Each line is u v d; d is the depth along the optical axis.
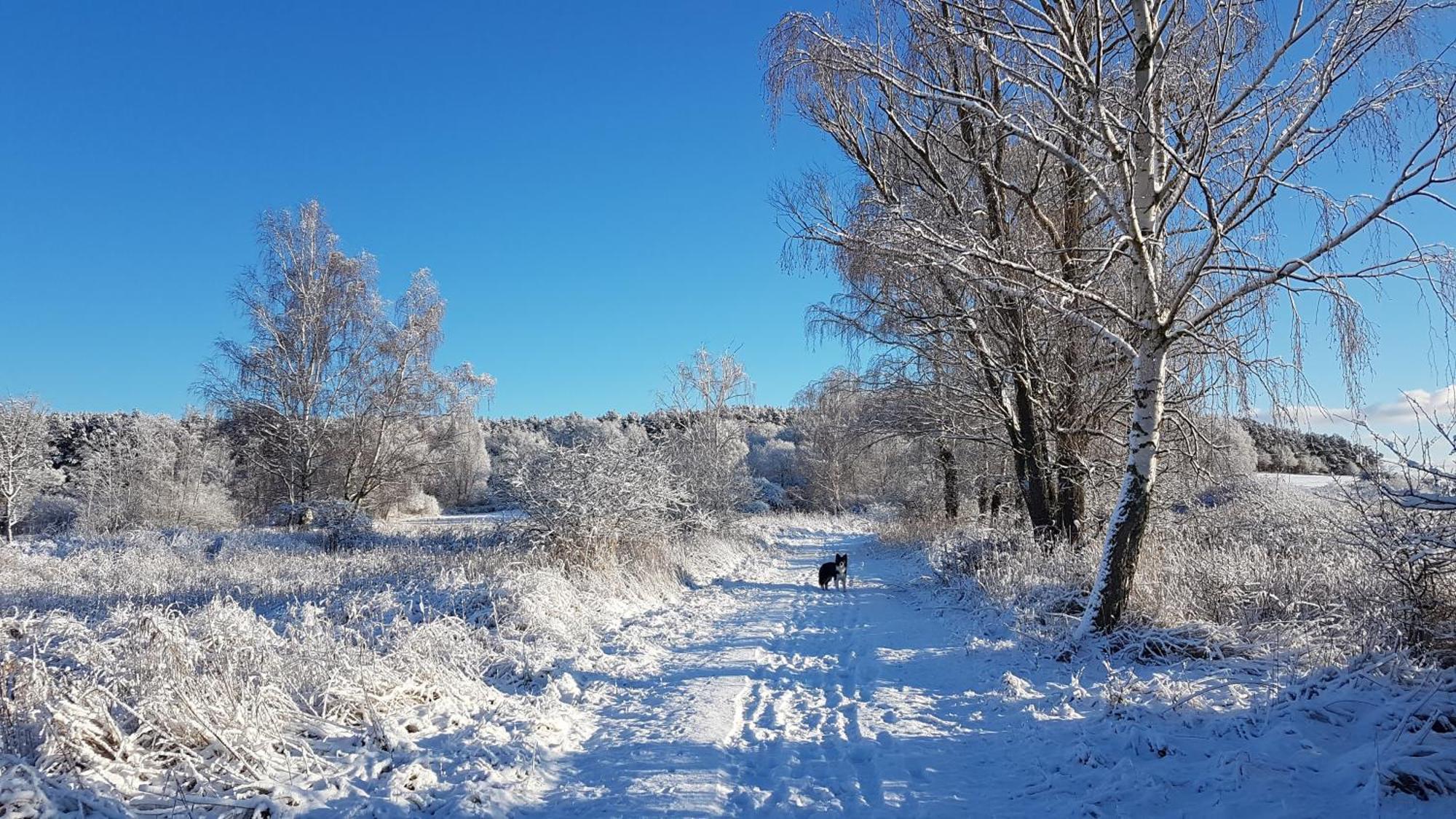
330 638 6.70
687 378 33.34
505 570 11.22
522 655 7.82
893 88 10.54
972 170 11.62
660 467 16.66
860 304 13.47
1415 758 4.06
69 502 33.66
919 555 22.06
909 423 18.39
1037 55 8.12
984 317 12.48
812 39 9.70
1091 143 9.19
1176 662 7.26
